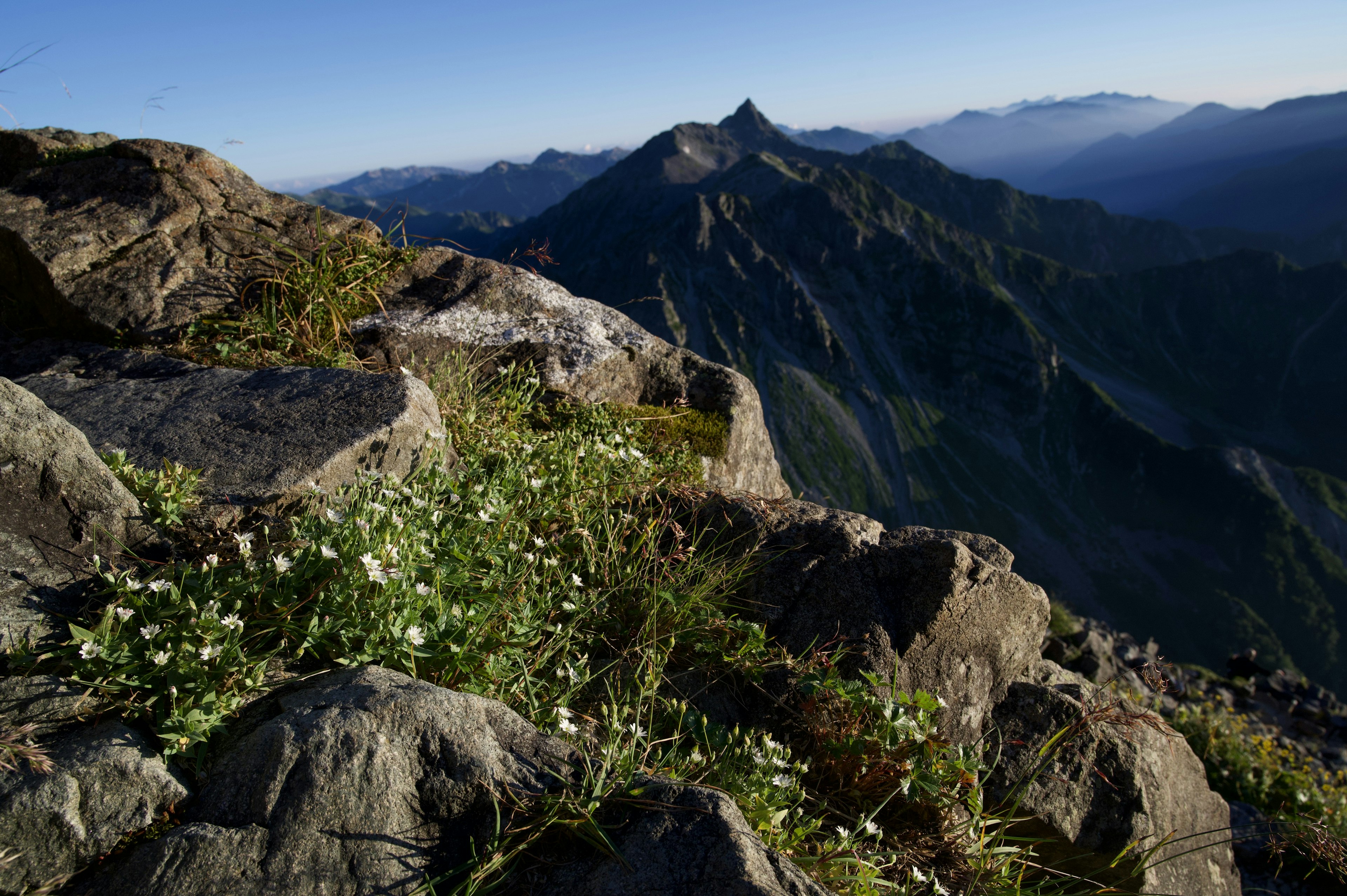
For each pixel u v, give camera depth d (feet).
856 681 11.43
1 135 24.77
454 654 8.97
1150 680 12.41
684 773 9.46
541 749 8.00
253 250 21.43
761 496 15.88
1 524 8.34
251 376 14.73
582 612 11.55
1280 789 28.71
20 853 6.11
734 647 12.14
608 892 6.63
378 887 6.56
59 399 13.96
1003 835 11.44
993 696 13.57
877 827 9.95
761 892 6.36
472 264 23.88
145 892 6.13
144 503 9.99
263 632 8.31
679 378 23.49
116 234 20.03
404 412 13.17
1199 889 14.52
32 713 7.02
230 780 6.90
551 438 17.56
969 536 14.73
